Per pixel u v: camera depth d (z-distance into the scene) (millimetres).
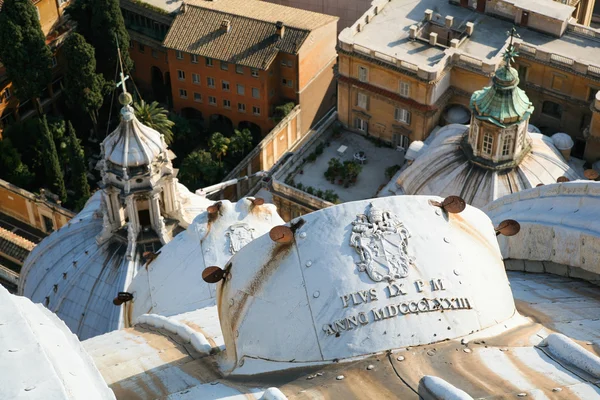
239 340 35844
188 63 129125
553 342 32125
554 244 48250
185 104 134500
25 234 116000
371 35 102688
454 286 34125
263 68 123000
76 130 131500
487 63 96250
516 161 88188
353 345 32875
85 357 28953
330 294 33781
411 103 99812
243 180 119938
